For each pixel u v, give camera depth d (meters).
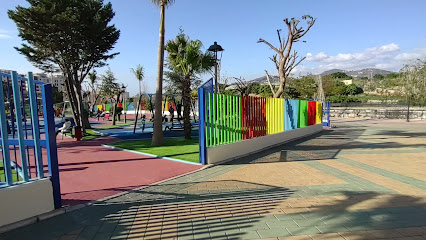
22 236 3.57
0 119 3.82
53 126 4.39
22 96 4.60
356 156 9.21
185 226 3.84
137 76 38.94
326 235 3.52
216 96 8.34
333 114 35.50
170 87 29.28
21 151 4.07
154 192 5.37
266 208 4.47
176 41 12.90
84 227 3.84
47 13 15.98
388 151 10.20
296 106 14.65
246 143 9.59
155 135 11.32
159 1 10.49
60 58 17.83
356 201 4.78
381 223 3.87
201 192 5.34
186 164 7.85
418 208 4.44
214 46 13.05
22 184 3.96
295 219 4.02
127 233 3.65
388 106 34.78
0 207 3.69
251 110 10.23
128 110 44.78
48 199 4.27
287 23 16.69
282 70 17.36
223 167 7.58
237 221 3.98
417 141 12.76
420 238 3.41
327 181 6.10
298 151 10.31
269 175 6.65
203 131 7.77
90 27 17.67
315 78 37.38
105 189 5.57
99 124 26.44
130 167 7.53
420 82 26.12
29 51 18.95
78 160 8.59
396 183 5.93
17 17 15.94
